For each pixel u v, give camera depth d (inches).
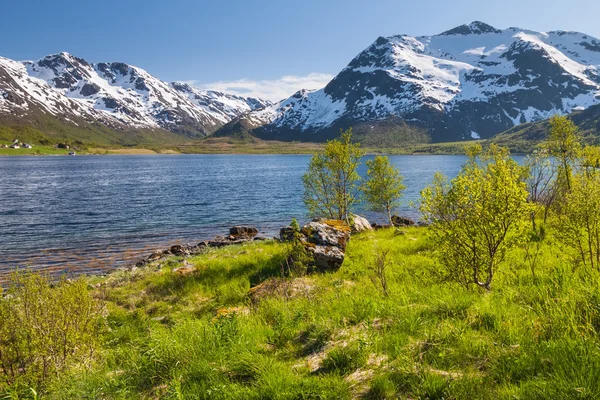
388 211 1610.5
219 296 628.4
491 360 201.8
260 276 709.3
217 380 238.8
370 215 2287.2
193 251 1310.3
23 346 358.0
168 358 285.1
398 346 238.7
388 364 221.0
